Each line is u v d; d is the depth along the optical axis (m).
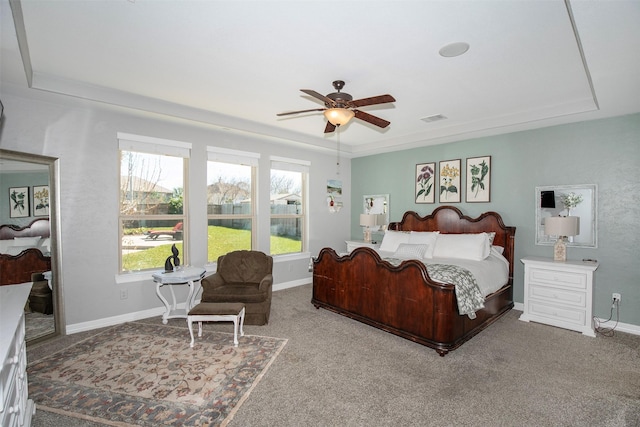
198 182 4.36
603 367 2.68
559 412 2.09
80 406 2.12
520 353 2.94
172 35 2.22
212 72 2.84
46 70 2.80
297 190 5.80
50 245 3.22
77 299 3.40
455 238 4.34
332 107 2.67
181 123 4.04
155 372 2.56
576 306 3.48
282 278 5.42
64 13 1.95
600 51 2.05
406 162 5.68
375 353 2.92
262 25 2.08
